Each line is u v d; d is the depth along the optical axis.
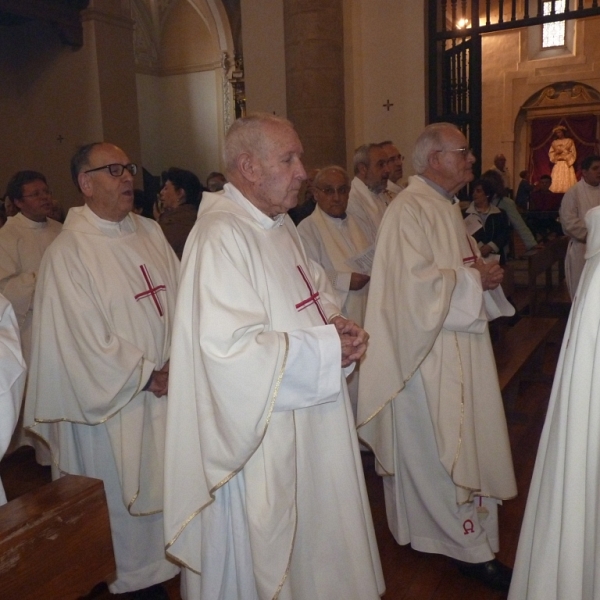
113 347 2.25
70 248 2.36
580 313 1.40
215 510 1.76
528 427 4.12
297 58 6.36
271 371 1.58
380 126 7.00
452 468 2.38
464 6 6.81
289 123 1.79
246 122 1.75
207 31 15.15
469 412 2.44
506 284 5.20
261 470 1.70
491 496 2.52
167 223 4.20
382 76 6.93
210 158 15.58
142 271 2.45
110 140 8.68
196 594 1.89
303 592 1.77
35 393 2.38
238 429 1.59
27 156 9.34
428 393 2.45
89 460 2.41
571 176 16.22
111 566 1.24
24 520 1.08
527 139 16.53
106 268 2.38
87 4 8.42
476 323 2.38
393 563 2.71
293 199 1.77
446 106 7.10
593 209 1.43
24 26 8.99
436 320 2.34
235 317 1.58
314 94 6.34
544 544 1.50
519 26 6.43
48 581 1.12
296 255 1.88
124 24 8.83
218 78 15.21
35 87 9.09
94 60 8.50
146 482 2.38
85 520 1.19
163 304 2.47
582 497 1.40
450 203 2.56
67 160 8.95
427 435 2.51
